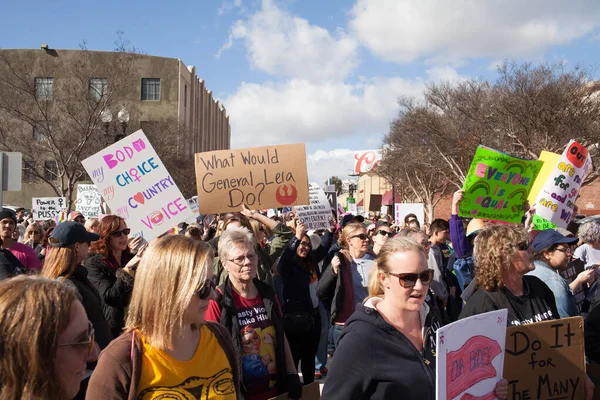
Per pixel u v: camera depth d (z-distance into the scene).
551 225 6.31
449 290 6.66
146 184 5.79
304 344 5.48
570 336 3.41
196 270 2.37
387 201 44.66
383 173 43.09
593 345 3.91
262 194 6.22
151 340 2.35
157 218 5.76
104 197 5.73
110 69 28.48
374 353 2.54
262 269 4.95
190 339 2.48
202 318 2.44
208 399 2.40
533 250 4.25
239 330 3.49
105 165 5.75
